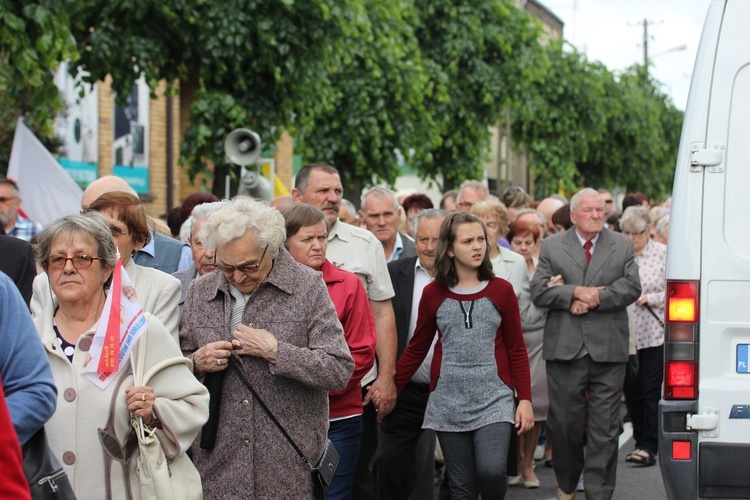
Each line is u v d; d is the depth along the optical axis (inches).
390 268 338.6
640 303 442.3
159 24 552.7
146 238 228.4
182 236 339.9
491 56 946.7
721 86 252.2
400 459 323.3
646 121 1600.6
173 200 1095.6
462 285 292.5
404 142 783.7
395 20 765.9
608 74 1482.5
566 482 354.3
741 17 252.4
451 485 285.7
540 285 353.4
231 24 537.0
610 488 348.5
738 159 251.3
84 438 183.9
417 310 329.7
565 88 1350.9
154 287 222.2
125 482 186.1
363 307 277.1
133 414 185.9
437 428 286.8
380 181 794.8
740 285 250.4
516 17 937.5
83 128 957.2
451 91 924.0
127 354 185.6
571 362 350.0
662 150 1770.4
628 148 1612.9
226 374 219.0
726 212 251.3
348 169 784.3
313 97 612.1
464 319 287.3
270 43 543.5
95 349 183.8
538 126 1373.0
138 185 1044.5
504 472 275.7
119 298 185.6
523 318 388.2
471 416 284.0
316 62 576.7
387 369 306.3
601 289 345.4
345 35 584.4
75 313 190.2
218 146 571.2
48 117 502.6
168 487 186.5
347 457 270.8
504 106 945.5
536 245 440.5
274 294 223.5
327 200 314.0
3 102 676.1
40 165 548.4
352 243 314.0
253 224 215.6
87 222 187.9
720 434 250.7
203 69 562.3
